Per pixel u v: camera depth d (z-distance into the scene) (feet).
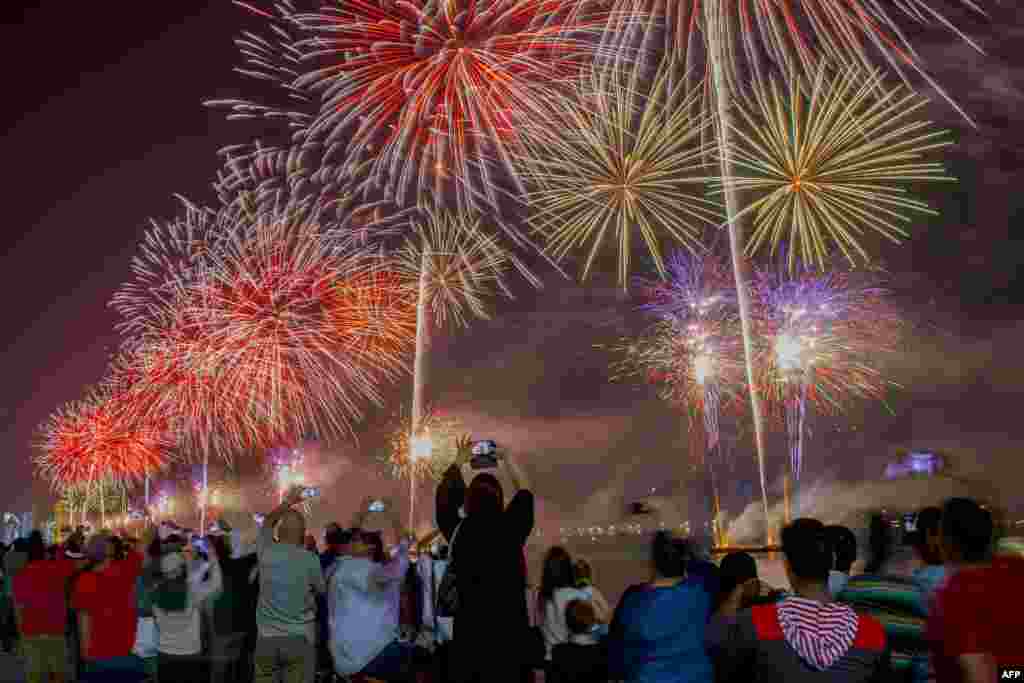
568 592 29.81
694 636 18.17
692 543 22.56
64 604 37.42
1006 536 15.72
